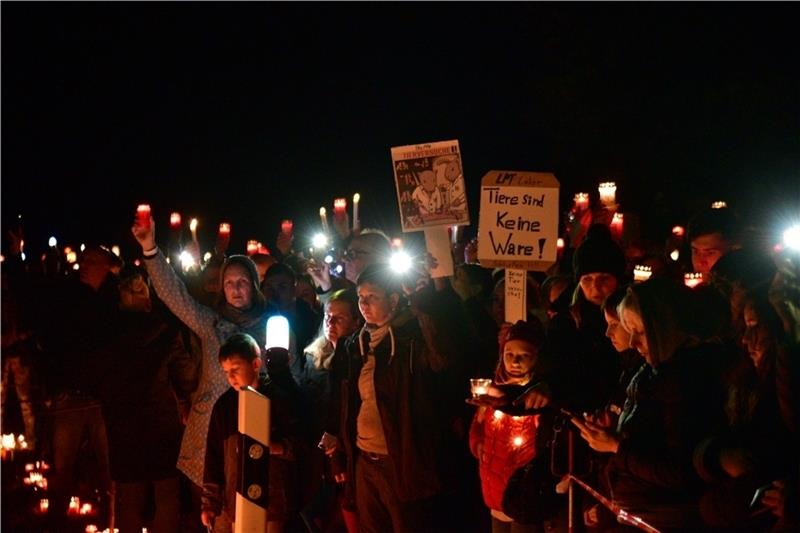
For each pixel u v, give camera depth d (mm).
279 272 9203
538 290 8477
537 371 6562
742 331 5531
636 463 5488
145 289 9055
